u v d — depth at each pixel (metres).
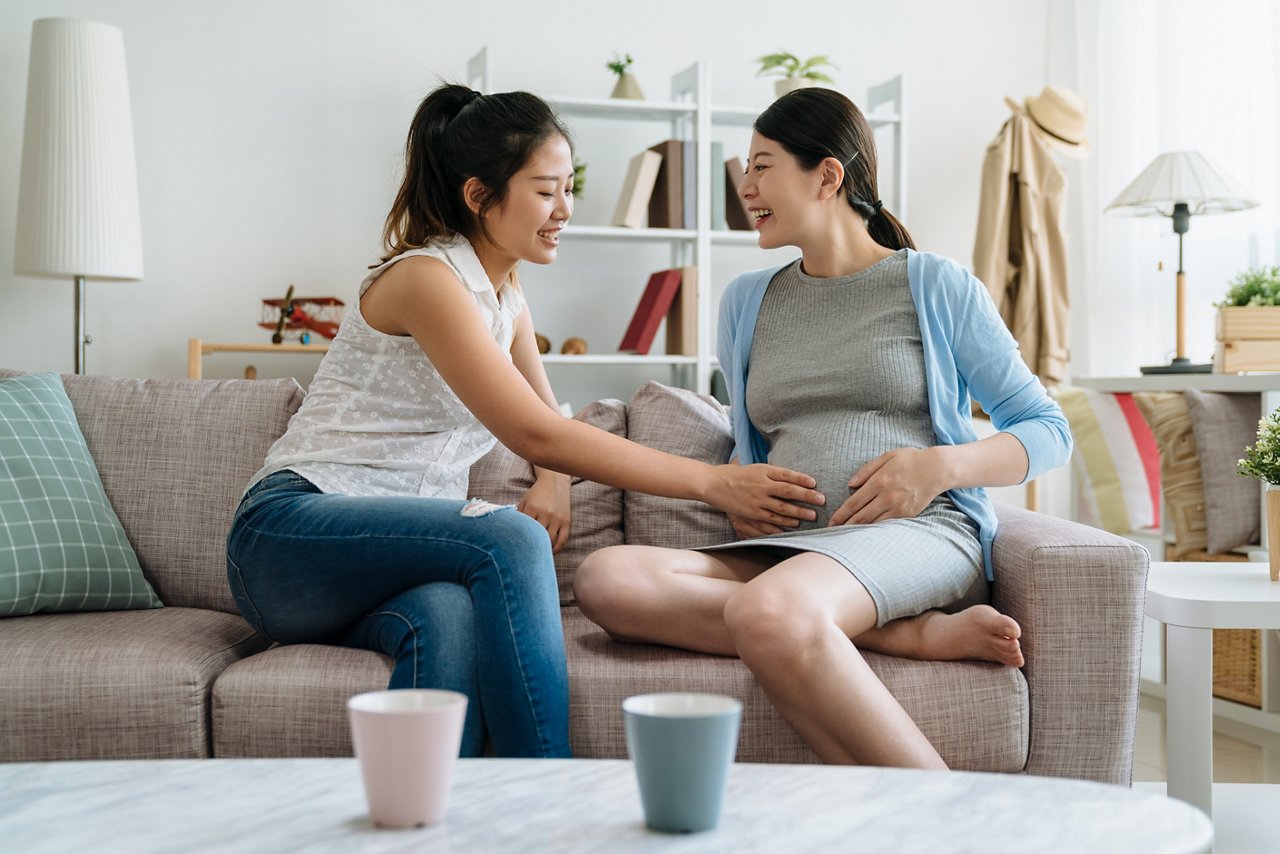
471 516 1.46
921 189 4.53
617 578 1.59
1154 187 3.47
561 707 1.41
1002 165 4.07
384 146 4.07
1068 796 0.90
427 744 0.82
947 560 1.61
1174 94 4.02
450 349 1.62
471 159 1.68
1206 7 3.89
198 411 1.98
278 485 1.62
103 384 2.03
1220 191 3.42
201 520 1.92
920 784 0.93
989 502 1.75
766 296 1.91
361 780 0.89
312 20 4.00
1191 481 2.98
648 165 3.95
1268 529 1.89
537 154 1.68
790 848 0.79
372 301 1.70
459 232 1.75
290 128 4.00
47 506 1.80
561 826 0.83
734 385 1.92
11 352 3.83
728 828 0.82
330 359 1.74
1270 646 2.74
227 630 1.73
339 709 1.44
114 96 3.53
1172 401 3.07
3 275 3.80
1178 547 2.98
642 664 1.52
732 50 4.35
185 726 1.47
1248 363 3.05
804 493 1.66
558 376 4.21
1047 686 1.54
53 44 3.46
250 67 3.97
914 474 1.63
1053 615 1.54
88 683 1.47
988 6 4.56
